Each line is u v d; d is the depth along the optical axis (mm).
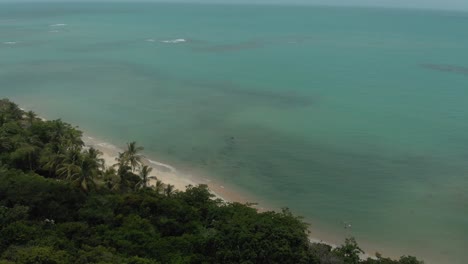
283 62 173500
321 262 38656
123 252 37656
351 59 184750
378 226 58188
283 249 38000
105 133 87812
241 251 38344
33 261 31672
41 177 48906
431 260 51469
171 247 38969
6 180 47031
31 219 42938
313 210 61781
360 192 67125
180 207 46812
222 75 145875
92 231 40781
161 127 92250
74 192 47000
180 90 124562
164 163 74000
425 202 64562
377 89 130375
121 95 117625
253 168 73750
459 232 57125
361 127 95188
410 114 105500
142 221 42750
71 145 59438
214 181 68375
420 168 75688
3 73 141375
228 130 91500
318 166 75438
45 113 99938
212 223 44281
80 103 108812
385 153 81562
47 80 133000
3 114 71125
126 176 54625
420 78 147375
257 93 122688
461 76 151625
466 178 72125
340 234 56094
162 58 177250
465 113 106875
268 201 63594
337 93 124250
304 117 101438
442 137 89875
